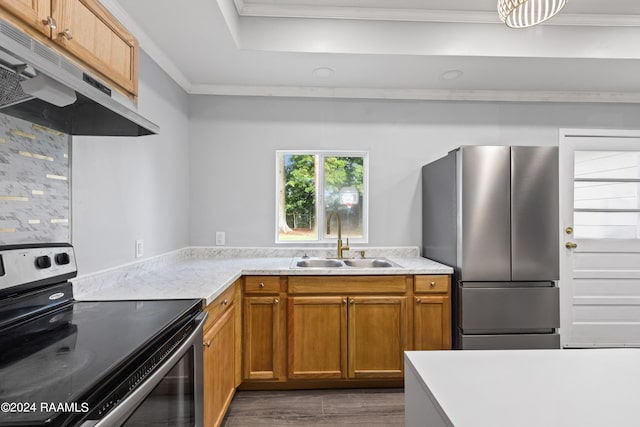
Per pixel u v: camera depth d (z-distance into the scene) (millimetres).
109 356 847
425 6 2197
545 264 2191
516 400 649
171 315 1217
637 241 2896
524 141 2990
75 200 1497
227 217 2895
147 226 2143
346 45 2262
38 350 889
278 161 2973
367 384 2314
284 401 2146
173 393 1105
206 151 2875
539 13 1459
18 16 871
